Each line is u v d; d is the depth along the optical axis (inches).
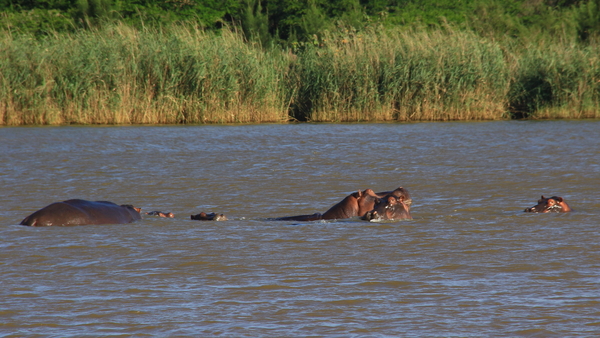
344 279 810.2
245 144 2598.4
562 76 3981.3
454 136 2874.0
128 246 990.4
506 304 711.7
